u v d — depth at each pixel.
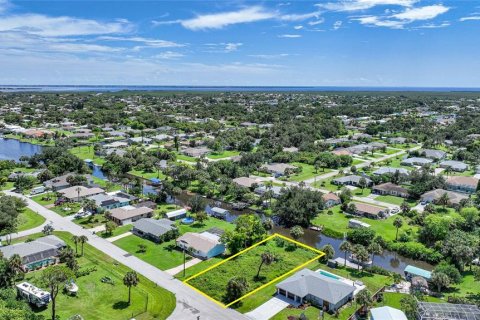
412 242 125.75
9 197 147.62
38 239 116.56
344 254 120.06
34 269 104.81
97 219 142.75
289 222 146.00
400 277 101.00
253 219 127.81
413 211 151.38
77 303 88.12
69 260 102.31
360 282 99.00
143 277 100.88
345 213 155.00
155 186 193.38
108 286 95.88
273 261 110.81
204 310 86.56
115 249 118.06
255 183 181.25
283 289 93.69
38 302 85.50
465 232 127.00
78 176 183.00
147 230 127.88
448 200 158.38
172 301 89.62
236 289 91.44
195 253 115.38
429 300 91.75
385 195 178.50
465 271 107.62
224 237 117.62
